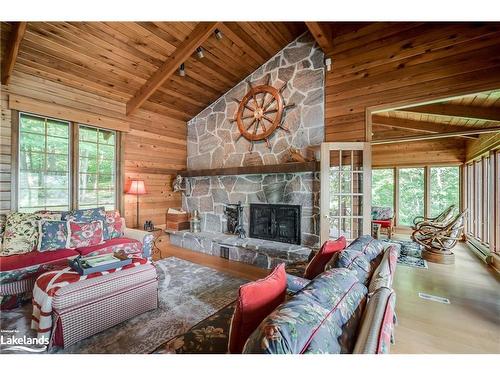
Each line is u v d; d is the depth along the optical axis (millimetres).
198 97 4812
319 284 1066
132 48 3430
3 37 2795
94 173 4031
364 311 1053
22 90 3164
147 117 4727
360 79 3346
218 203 4852
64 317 1819
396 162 7254
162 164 5020
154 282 2412
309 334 764
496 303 2539
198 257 4180
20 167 3229
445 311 2373
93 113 3889
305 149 3840
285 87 4074
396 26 3088
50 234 2842
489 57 2535
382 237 6270
